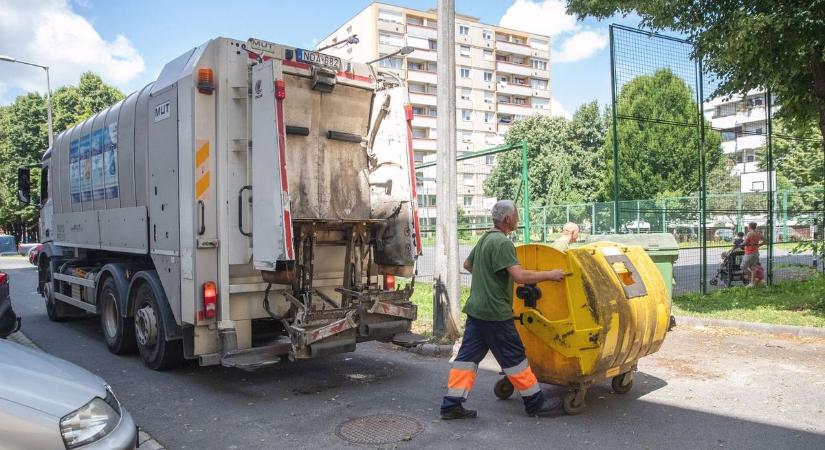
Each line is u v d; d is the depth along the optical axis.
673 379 6.09
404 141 6.78
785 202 17.55
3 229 50.06
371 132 7.03
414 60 73.12
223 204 5.79
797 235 16.78
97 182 8.32
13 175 41.88
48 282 10.63
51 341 8.80
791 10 8.24
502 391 5.47
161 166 6.36
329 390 6.02
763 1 8.73
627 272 5.48
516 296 5.25
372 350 7.87
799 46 8.36
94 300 8.35
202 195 5.72
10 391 3.24
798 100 10.55
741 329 8.48
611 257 5.36
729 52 8.73
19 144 41.56
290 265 5.47
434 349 7.50
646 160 33.06
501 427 4.78
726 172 34.78
